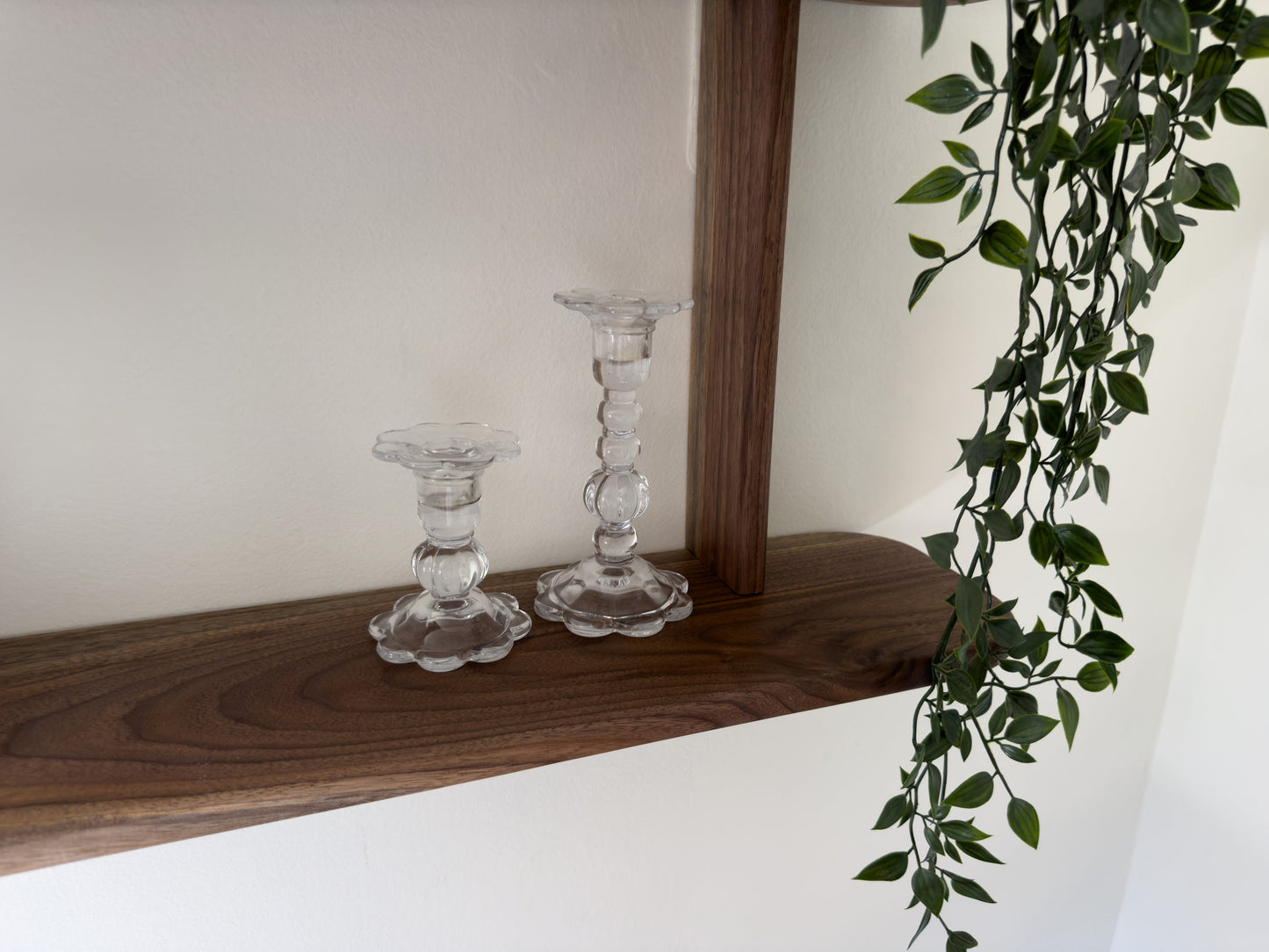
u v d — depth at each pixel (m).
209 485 0.58
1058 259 0.78
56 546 0.55
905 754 0.89
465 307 0.60
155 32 0.49
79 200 0.50
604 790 0.77
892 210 0.70
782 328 0.69
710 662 0.56
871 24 0.65
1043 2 0.36
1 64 0.47
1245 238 0.85
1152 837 1.04
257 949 0.70
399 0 0.53
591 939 0.82
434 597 0.56
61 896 0.62
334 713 0.50
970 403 0.79
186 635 0.57
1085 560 0.47
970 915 1.00
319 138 0.54
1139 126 0.43
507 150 0.58
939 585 0.68
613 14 0.58
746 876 0.86
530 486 0.66
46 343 0.52
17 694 0.51
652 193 0.63
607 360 0.56
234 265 0.54
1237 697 0.93
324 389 0.58
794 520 0.76
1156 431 0.89
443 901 0.75
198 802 0.44
